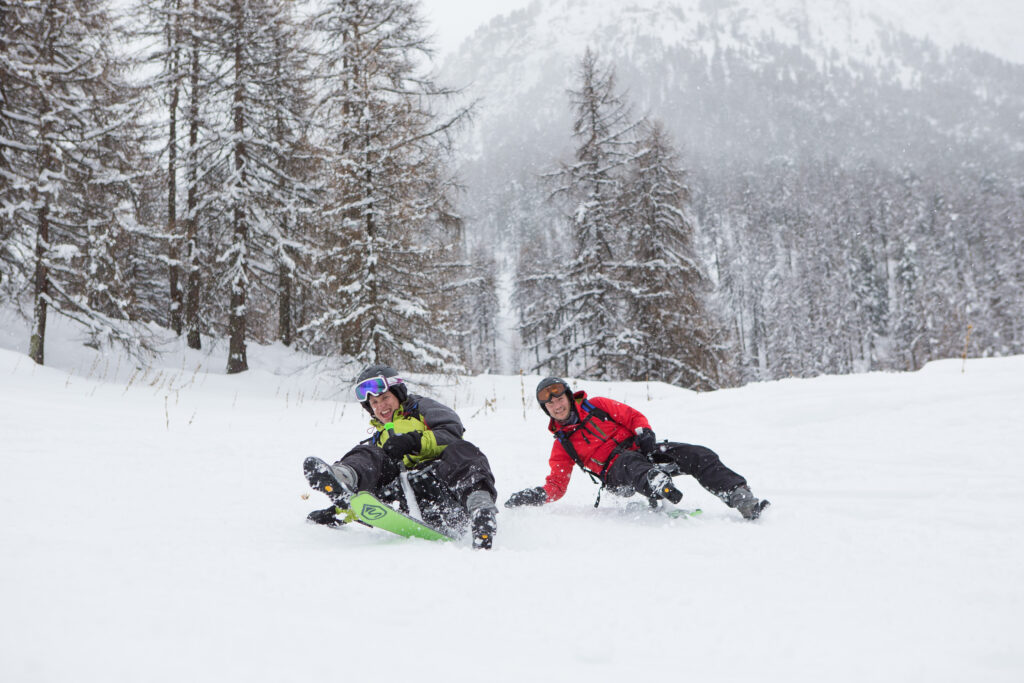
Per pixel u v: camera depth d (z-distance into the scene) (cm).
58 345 1864
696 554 259
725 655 152
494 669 141
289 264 1956
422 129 1900
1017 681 136
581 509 391
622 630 168
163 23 2053
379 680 132
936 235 9831
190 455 561
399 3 1973
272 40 1969
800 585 211
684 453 363
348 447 657
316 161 1977
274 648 145
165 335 2186
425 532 294
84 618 155
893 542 272
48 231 1633
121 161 1761
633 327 2534
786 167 15275
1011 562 236
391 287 1725
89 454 523
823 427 650
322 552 255
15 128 1631
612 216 2525
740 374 6488
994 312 5622
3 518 288
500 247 12406
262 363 2198
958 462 468
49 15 1614
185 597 178
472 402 1766
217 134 1958
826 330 6694
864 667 144
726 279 9488
